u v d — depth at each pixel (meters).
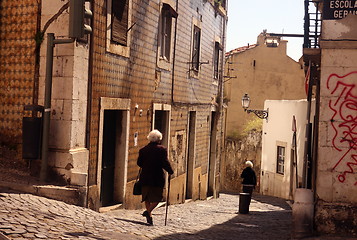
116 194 12.34
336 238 8.71
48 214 7.61
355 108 8.95
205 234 9.62
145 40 13.61
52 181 9.55
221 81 24.34
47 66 9.41
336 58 9.01
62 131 9.62
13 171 9.62
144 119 13.80
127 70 12.41
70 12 8.90
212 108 22.66
